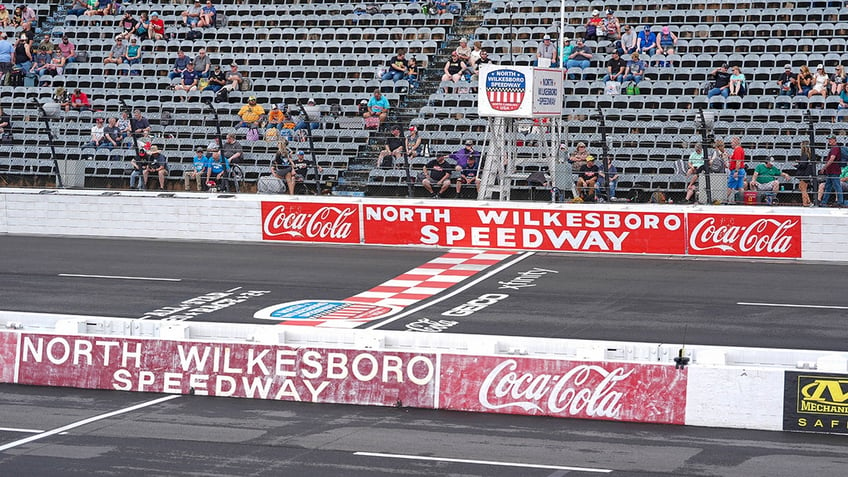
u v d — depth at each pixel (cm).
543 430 1853
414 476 1600
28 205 3916
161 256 3478
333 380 2042
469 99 4325
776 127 3862
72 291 2966
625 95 4175
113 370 2145
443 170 3772
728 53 4334
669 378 1902
